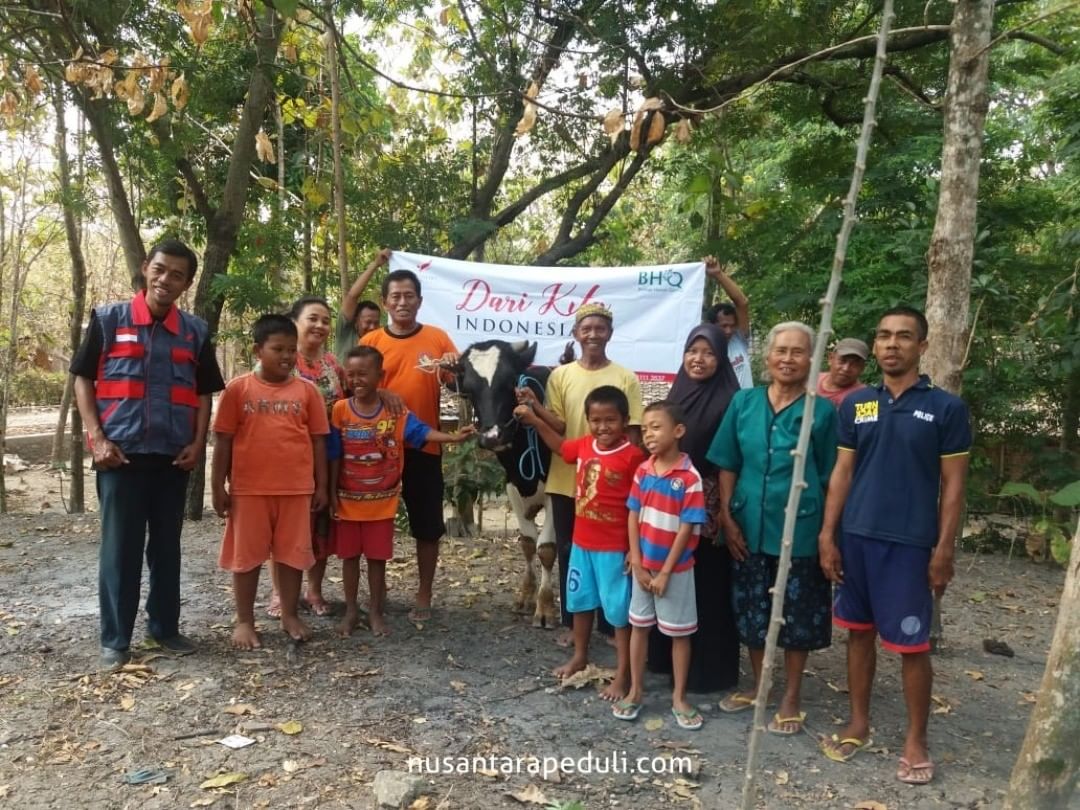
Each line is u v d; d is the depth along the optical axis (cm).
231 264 1043
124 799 322
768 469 392
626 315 609
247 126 922
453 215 1077
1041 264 879
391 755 363
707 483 428
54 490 1512
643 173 1256
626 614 418
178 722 385
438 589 620
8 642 481
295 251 1055
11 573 634
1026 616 625
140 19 824
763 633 398
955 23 465
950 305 475
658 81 946
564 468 479
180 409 446
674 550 391
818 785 352
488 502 1313
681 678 406
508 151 1092
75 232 1084
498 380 480
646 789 345
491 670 464
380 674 450
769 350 394
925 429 353
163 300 431
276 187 938
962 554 862
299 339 513
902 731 406
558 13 855
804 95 1014
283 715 396
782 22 896
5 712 391
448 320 619
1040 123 947
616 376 469
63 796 323
